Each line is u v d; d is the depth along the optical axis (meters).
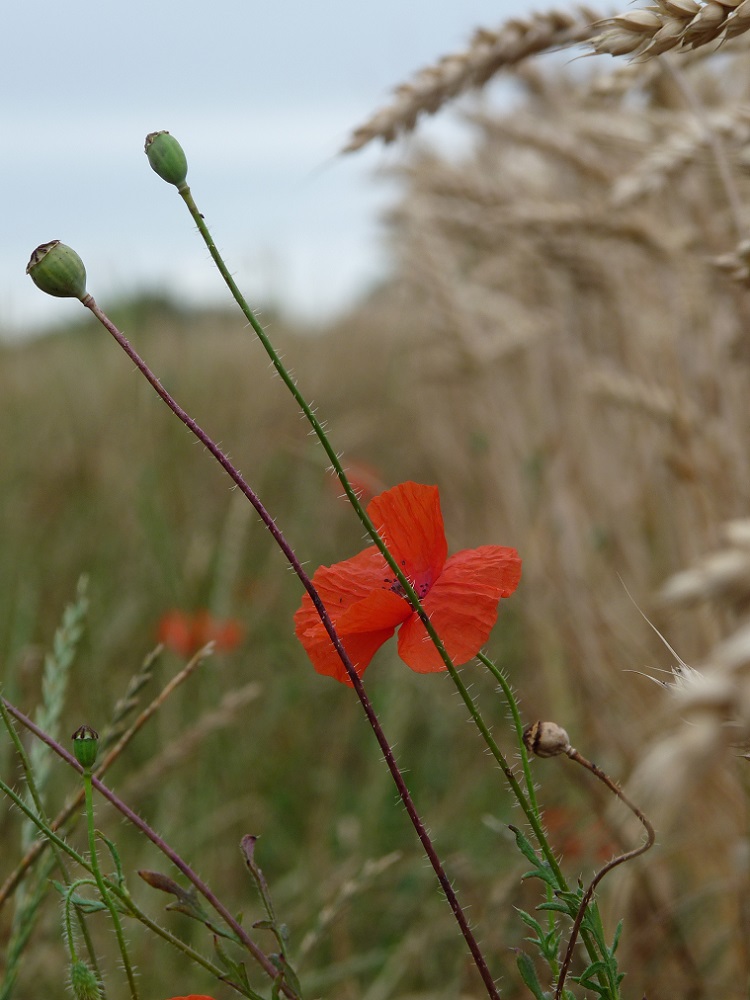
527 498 1.54
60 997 0.83
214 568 1.49
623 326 1.43
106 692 1.22
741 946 0.85
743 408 1.14
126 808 0.57
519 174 1.52
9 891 0.64
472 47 0.84
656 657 1.10
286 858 1.15
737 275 0.73
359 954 1.01
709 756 0.34
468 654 0.56
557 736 0.55
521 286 1.69
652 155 0.97
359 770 1.34
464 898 0.97
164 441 1.77
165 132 0.52
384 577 0.59
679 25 0.61
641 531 1.26
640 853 0.54
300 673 1.42
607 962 0.55
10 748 0.84
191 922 0.97
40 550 1.67
